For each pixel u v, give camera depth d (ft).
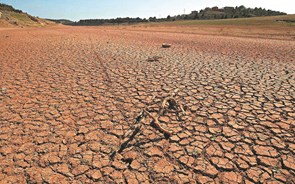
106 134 13.08
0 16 178.19
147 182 9.53
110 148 11.79
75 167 10.37
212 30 110.42
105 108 16.51
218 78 23.63
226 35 78.95
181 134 13.05
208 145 11.98
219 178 9.73
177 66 29.09
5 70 25.96
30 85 21.15
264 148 11.64
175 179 9.68
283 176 9.77
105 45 49.21
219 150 11.54
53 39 60.34
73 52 39.17
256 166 10.39
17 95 18.67
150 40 61.98
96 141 12.38
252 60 33.04
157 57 34.01
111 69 27.32
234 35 78.74
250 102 17.33
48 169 10.23
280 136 12.67
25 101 17.52
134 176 9.86
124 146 11.94
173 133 13.16
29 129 13.47
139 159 10.94
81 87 20.88
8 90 19.72
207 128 13.69
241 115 15.24
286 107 16.31
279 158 10.88
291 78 23.34
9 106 16.57
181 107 15.97
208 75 24.81
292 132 13.05
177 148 11.76
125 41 58.39
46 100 17.79
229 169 10.23
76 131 13.35
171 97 17.19
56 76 24.13
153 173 10.03
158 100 17.92
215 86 21.12
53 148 11.71
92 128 13.71
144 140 12.48
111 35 78.89
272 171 10.07
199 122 14.40
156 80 23.08
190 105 16.96
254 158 10.91
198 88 20.62
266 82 22.09
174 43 54.80
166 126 13.99
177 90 19.80
